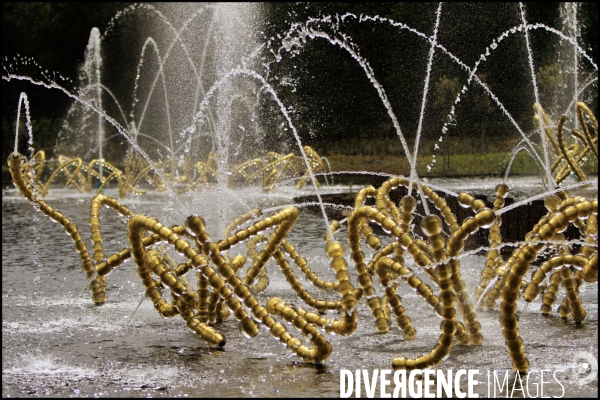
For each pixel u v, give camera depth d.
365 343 5.56
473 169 28.44
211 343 5.42
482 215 4.61
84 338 5.83
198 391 4.45
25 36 39.72
